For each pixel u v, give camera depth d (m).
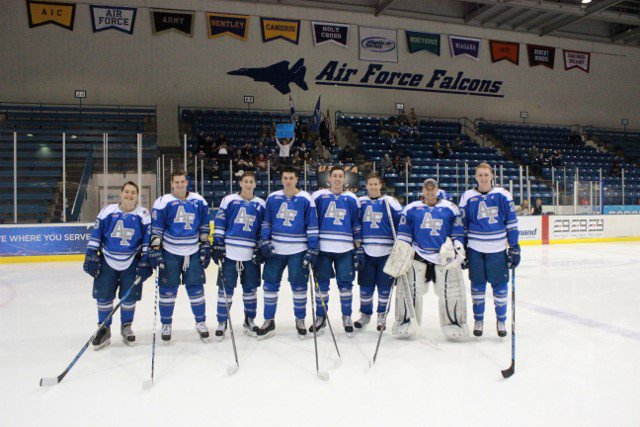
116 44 16.94
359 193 14.07
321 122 17.58
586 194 15.30
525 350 4.17
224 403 3.07
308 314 5.56
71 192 11.47
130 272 4.41
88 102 16.77
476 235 4.54
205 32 17.67
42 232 10.66
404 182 15.43
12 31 16.17
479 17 19.97
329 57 18.81
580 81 21.95
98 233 4.32
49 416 2.90
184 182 4.41
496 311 4.60
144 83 17.19
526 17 19.92
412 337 4.53
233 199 4.56
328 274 4.68
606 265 9.98
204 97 17.72
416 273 4.48
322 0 18.56
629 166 20.23
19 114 15.98
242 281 4.60
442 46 20.06
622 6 18.55
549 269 9.42
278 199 4.55
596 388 3.31
